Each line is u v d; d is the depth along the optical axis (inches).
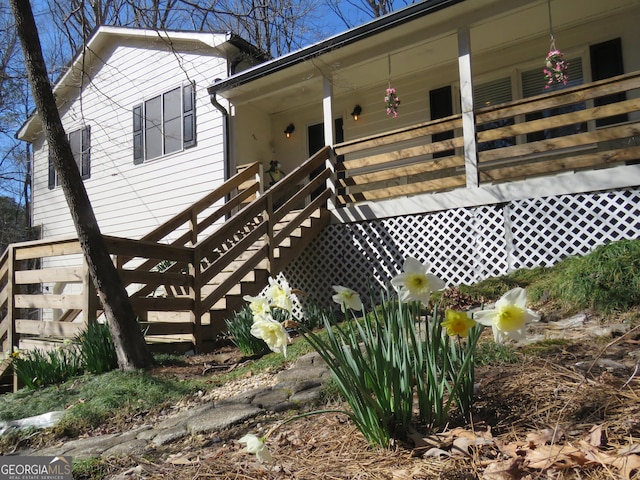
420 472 68.6
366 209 276.4
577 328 141.4
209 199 309.9
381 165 345.1
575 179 216.1
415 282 70.8
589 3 247.4
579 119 213.9
